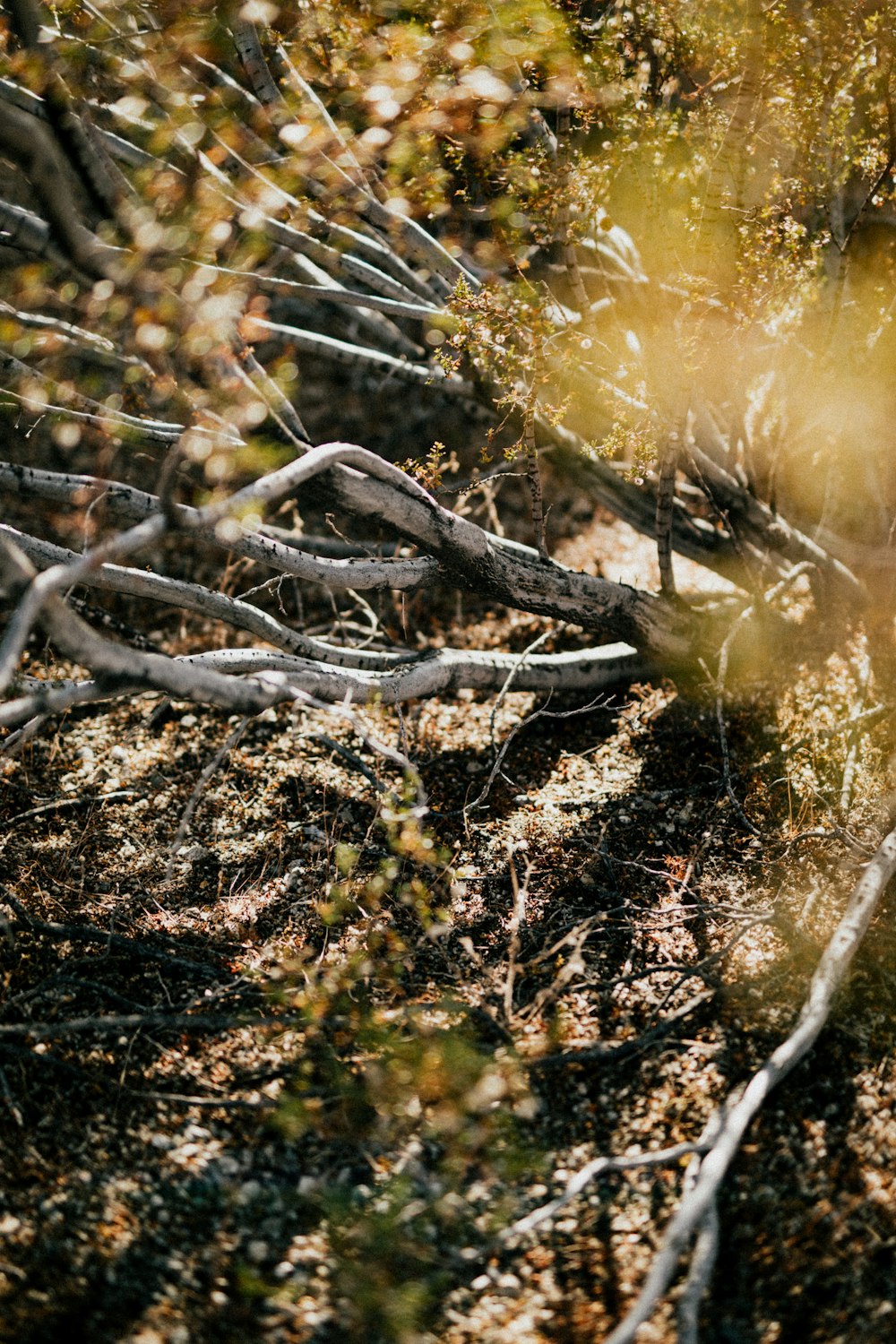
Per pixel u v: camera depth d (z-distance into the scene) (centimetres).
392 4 396
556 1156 343
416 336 720
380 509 419
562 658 542
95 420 403
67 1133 347
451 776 519
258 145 428
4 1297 294
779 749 513
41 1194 327
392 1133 347
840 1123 347
